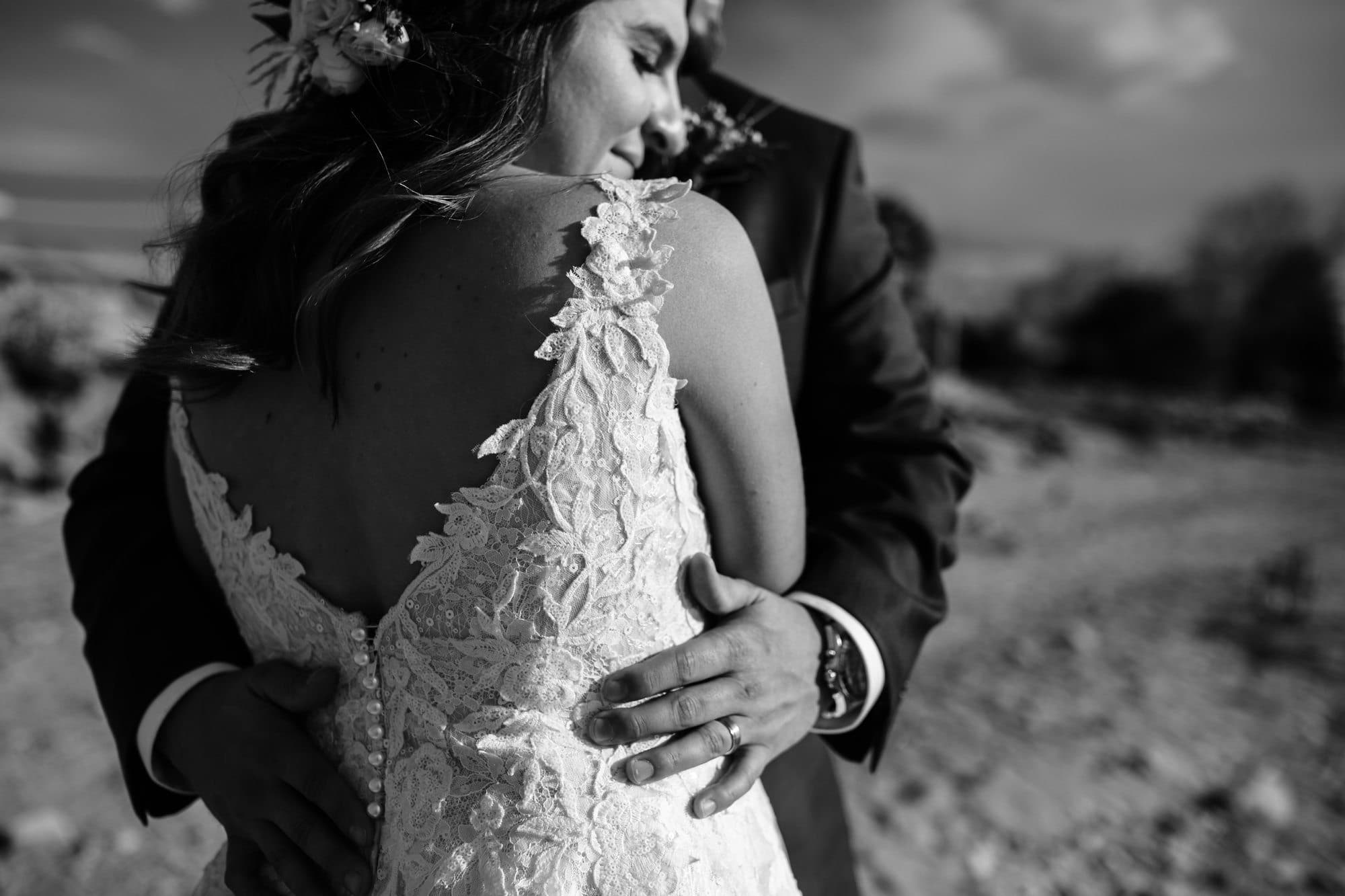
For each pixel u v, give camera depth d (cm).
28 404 900
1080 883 330
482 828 89
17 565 638
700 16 135
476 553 88
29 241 1230
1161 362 2852
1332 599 744
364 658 96
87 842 314
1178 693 521
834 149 147
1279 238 3203
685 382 88
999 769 415
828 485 132
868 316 140
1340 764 441
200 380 102
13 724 405
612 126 103
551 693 89
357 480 93
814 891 134
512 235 89
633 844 90
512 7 97
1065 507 1112
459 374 88
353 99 105
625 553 88
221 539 105
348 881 95
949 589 729
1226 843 363
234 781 104
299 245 98
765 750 102
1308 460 1827
